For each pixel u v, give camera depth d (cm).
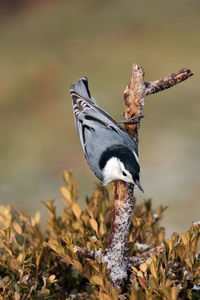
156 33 2394
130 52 2258
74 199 487
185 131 1664
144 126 1727
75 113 573
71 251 379
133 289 333
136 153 445
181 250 371
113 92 1977
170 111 1803
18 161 1588
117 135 475
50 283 383
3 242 400
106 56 2248
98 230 412
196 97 1878
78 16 2639
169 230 1142
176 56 2175
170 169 1463
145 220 472
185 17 2527
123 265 377
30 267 405
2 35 2522
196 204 1266
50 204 480
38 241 454
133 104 422
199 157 1511
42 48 2362
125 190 381
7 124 1828
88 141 502
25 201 1353
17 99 1992
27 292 377
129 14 2603
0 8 2798
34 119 1855
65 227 468
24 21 2633
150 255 381
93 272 376
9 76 2152
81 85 611
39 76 2128
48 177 1488
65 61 2230
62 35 2466
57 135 1736
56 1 2828
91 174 1495
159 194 1339
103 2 2748
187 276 380
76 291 435
